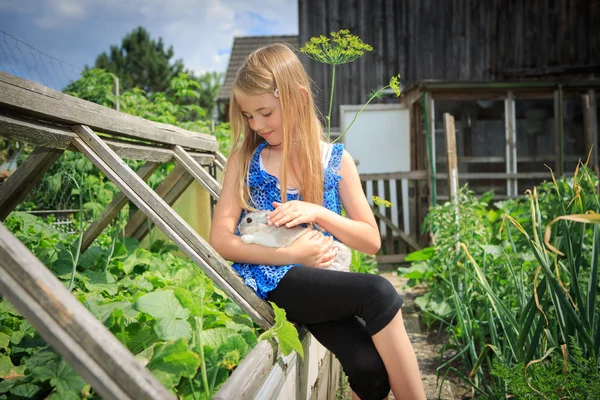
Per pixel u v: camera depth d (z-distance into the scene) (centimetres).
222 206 165
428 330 349
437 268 369
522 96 768
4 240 80
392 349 139
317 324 151
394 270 629
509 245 367
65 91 582
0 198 186
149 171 282
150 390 76
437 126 769
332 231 159
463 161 769
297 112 162
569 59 998
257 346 123
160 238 325
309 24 1003
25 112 144
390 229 705
